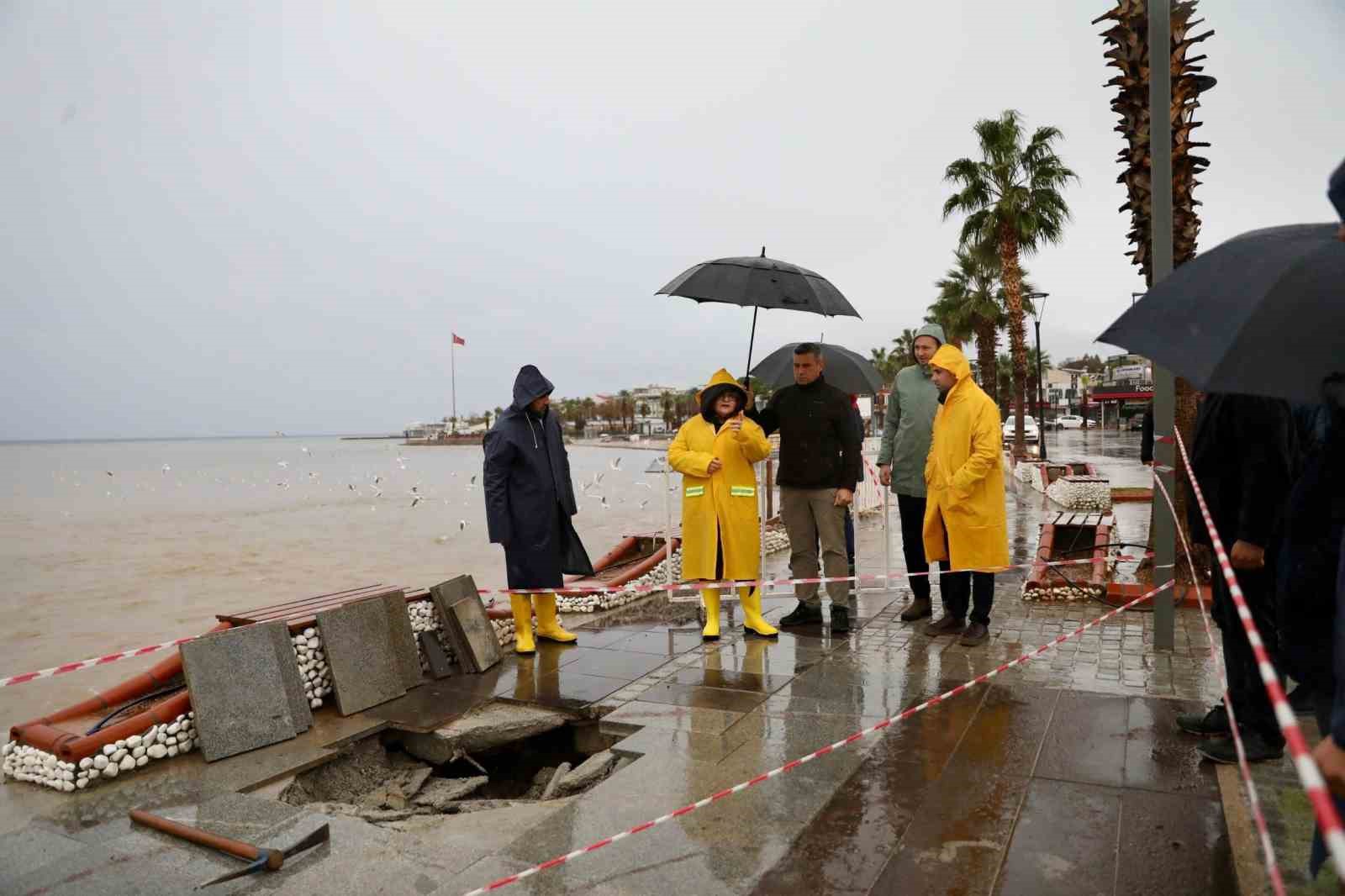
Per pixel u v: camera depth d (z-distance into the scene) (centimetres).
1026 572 942
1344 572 171
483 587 1286
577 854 309
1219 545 330
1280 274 213
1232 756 392
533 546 631
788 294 642
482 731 488
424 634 586
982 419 606
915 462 708
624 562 995
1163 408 583
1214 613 409
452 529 2228
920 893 298
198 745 459
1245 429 356
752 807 369
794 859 324
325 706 524
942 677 551
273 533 2186
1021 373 3391
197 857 335
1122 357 8575
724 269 648
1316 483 280
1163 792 372
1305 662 283
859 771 404
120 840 352
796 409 683
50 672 433
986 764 407
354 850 341
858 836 341
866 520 1564
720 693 530
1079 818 351
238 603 1209
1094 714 470
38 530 2406
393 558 1664
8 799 406
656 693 535
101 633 1019
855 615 740
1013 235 3048
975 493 612
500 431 628
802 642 650
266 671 475
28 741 431
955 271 3972
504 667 605
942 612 752
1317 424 356
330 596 602
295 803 426
